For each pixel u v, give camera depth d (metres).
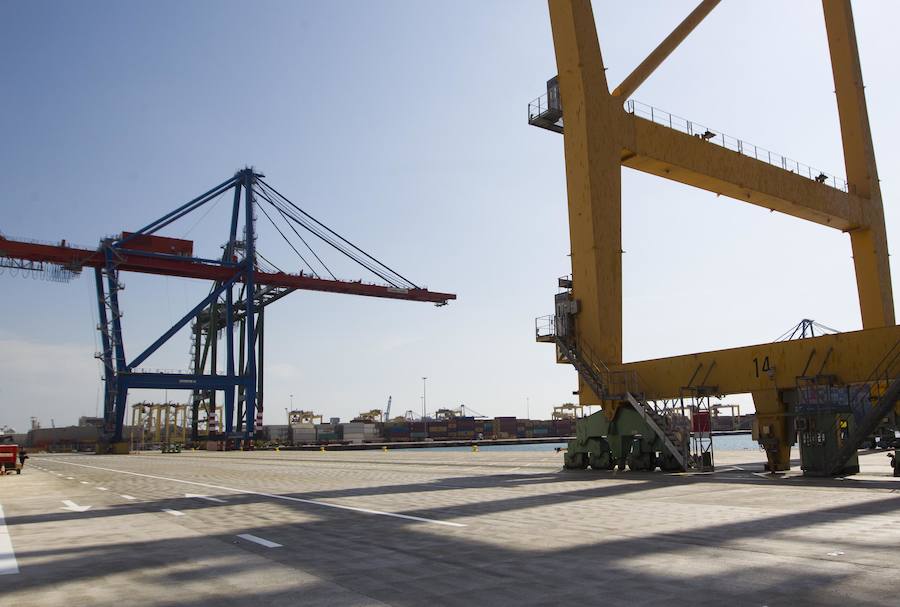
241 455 70.25
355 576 7.07
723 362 24.50
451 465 34.31
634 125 29.83
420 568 7.43
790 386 22.47
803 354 22.20
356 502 15.12
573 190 28.59
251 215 102.19
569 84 28.73
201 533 10.51
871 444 43.69
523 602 5.82
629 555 7.82
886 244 43.16
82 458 71.38
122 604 6.05
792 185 37.12
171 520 12.31
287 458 54.56
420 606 5.79
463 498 15.61
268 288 108.25
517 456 47.50
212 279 99.25
